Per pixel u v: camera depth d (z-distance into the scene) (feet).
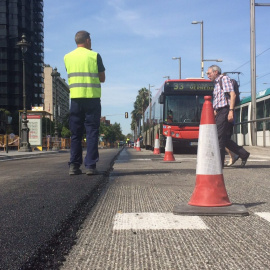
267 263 6.77
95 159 21.53
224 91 24.26
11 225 9.55
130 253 7.39
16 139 99.14
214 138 11.90
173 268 6.52
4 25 308.81
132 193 15.20
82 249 7.67
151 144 86.33
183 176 21.52
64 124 337.72
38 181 19.56
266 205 12.39
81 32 21.04
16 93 310.04
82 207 11.90
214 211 10.85
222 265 6.67
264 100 65.87
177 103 57.52
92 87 20.66
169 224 9.79
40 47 375.45
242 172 23.45
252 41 65.57
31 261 6.70
